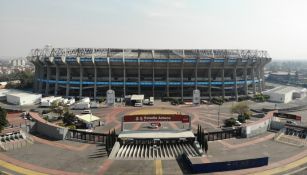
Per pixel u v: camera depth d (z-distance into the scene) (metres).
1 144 51.19
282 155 48.19
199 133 53.22
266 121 65.06
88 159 45.81
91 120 69.50
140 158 46.66
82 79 113.75
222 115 86.56
